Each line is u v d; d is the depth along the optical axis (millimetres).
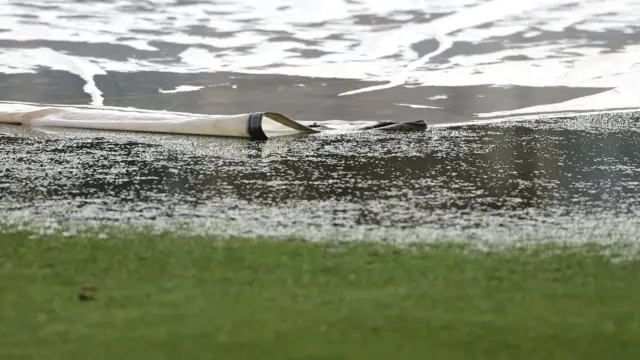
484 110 20125
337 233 10281
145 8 28875
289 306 7379
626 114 19688
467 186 13250
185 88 21891
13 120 19531
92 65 23641
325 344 6508
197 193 12719
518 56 24609
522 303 7527
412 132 18094
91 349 6395
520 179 13719
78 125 19047
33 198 12297
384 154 15859
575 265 8859
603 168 14523
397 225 10773
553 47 25344
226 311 7234
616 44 25453
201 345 6473
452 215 11391
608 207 11914
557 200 12320
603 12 28359
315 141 17188
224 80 22594
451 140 17156
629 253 9406
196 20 27719
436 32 26797
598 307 7430
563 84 22281
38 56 24219
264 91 21766
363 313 7195
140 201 12133
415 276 8367
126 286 7980
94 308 7332
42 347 6438
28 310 7277
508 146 16500
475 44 25703
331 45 25703
